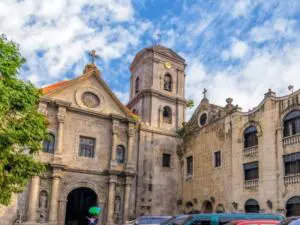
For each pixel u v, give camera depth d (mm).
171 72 45656
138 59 46562
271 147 30609
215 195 35875
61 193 34656
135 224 21906
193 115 42156
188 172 41094
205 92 41219
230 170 34562
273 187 29625
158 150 41344
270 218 13258
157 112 42750
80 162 36438
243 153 33406
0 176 17266
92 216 35094
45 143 35125
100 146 38031
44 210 33438
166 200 40188
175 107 44406
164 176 40906
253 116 33156
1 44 17062
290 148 28844
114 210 36812
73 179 35625
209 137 38531
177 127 43656
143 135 40844
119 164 38469
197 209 37969
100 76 39875
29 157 18672
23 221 32000
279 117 30375
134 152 39625
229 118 36031
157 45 45656
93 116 38469
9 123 17656
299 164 27906
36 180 33094
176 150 42812
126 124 40062
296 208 27391
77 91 38250
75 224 38188
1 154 16516
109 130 39125
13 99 17000
